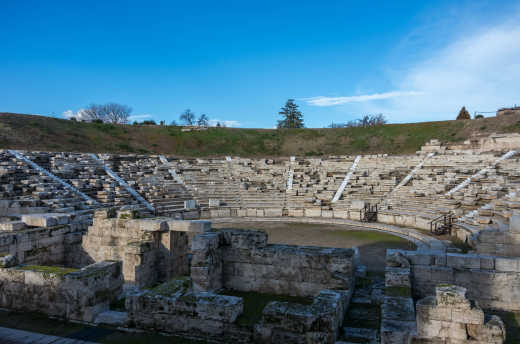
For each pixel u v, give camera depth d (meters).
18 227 13.83
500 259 10.34
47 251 13.43
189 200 30.52
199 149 57.16
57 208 22.41
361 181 35.00
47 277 7.81
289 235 22.83
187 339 6.63
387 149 53.97
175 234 13.43
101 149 48.81
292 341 6.15
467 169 32.34
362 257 16.89
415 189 31.02
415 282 11.04
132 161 39.22
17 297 8.12
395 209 28.11
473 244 17.34
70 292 7.59
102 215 13.88
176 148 56.62
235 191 35.31
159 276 13.05
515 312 10.08
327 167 41.25
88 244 13.98
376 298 10.00
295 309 6.34
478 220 19.86
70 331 6.98
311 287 10.55
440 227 21.98
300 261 10.67
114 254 13.52
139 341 6.55
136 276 11.73
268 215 30.88
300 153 56.66
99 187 29.78
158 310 6.97
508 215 18.11
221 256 11.52
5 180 24.70
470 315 6.02
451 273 10.73
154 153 52.88
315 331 6.09
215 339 6.58
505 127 48.66
